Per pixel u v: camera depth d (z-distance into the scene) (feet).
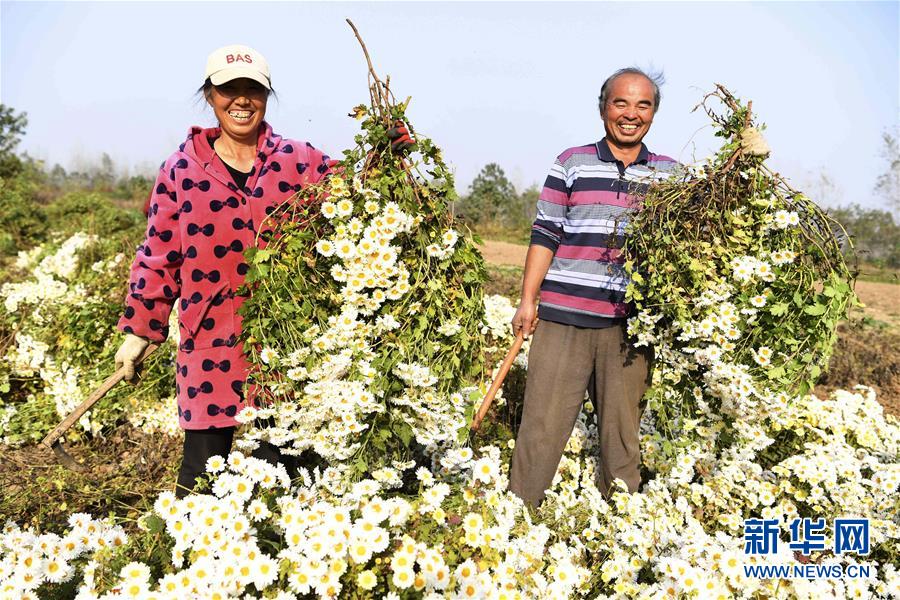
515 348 9.03
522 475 9.14
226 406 7.90
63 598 6.49
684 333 7.87
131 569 5.84
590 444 10.63
